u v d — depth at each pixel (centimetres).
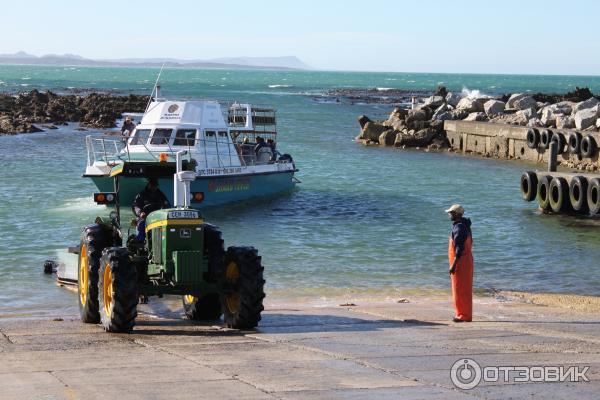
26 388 755
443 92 7531
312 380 791
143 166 1320
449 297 1703
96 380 795
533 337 1089
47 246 2172
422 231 2569
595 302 1636
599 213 2958
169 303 1572
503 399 708
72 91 13988
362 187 3709
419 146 6100
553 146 3344
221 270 1201
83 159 4400
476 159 5278
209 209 3006
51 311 1502
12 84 16800
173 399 706
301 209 3019
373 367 862
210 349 1005
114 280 1148
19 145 5138
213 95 13500
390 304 1581
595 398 714
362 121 6700
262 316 1383
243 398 710
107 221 1357
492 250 2327
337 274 1933
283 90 17725
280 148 5528
